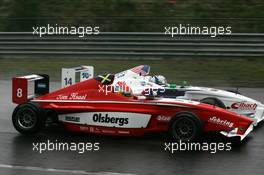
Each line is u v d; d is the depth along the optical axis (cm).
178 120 1609
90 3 4738
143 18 4353
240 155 1518
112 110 1714
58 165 1426
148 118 1672
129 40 3512
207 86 2820
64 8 4688
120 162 1450
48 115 1834
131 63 3431
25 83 1833
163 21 4322
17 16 4556
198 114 1633
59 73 3216
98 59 3556
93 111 1733
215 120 1620
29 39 3625
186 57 3466
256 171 1361
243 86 2834
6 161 1465
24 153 1550
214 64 3356
